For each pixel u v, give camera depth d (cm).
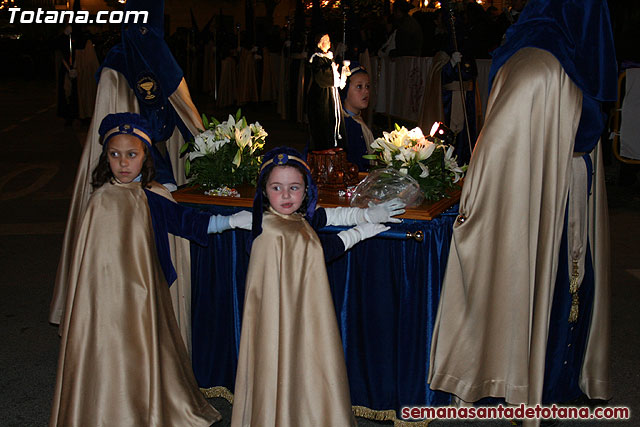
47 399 375
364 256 333
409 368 335
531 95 294
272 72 1998
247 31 1955
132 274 303
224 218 315
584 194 324
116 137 302
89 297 300
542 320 307
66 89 1571
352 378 345
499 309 308
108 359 299
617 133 876
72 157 1179
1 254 632
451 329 319
